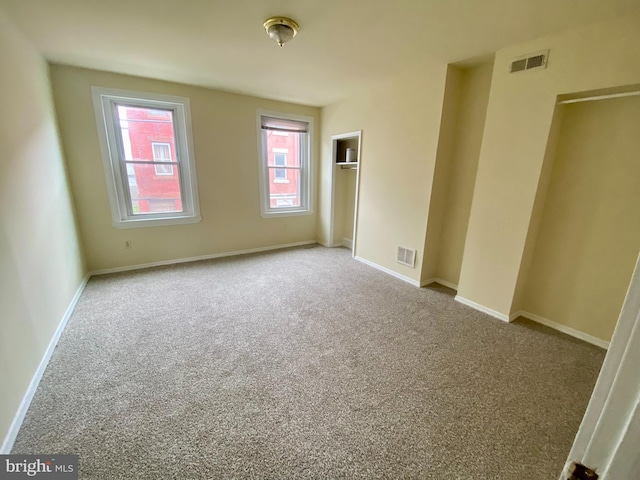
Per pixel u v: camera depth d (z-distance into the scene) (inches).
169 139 150.2
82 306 111.4
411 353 86.4
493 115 102.0
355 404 67.1
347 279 144.6
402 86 132.6
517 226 100.0
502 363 82.5
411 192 135.9
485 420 63.5
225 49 103.6
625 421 13.4
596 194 90.4
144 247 152.4
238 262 167.2
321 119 192.5
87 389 69.7
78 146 127.6
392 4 74.2
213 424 60.9
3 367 57.7
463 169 124.9
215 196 167.0
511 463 54.4
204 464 52.7
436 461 54.4
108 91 129.1
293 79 135.7
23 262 73.4
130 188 145.6
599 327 93.0
